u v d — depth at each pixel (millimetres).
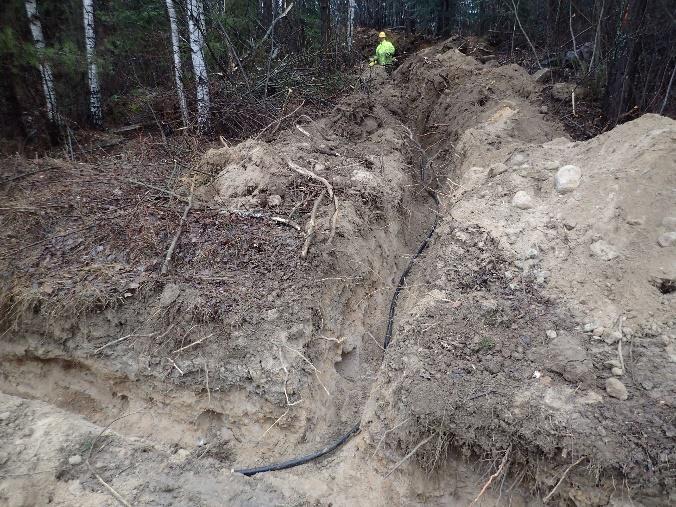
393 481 3246
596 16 7629
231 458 3566
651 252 3494
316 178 5047
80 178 5664
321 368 3902
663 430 2672
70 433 3562
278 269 4121
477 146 5961
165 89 9492
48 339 4027
